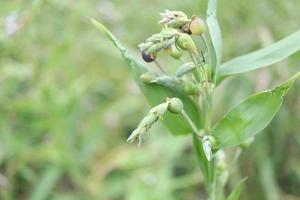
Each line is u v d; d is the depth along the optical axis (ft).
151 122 1.71
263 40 3.19
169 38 1.78
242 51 3.31
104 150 3.14
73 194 3.01
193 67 1.84
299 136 3.09
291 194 3.06
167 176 2.92
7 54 3.07
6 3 2.95
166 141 3.04
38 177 2.98
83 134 3.17
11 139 2.96
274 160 3.09
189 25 1.81
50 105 3.00
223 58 3.31
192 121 1.94
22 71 3.08
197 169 3.01
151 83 1.92
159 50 1.79
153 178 2.91
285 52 1.88
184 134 1.98
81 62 3.43
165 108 1.73
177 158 3.10
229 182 3.01
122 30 3.51
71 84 3.13
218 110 3.11
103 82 3.45
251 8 3.34
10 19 2.89
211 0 1.86
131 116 3.28
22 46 3.05
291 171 3.09
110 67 3.45
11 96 3.10
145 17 3.57
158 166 2.98
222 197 2.03
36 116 3.06
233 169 2.99
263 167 2.97
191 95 1.89
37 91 3.02
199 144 1.94
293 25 3.32
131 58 1.92
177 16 1.80
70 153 3.00
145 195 2.87
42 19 3.12
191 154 3.09
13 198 2.92
